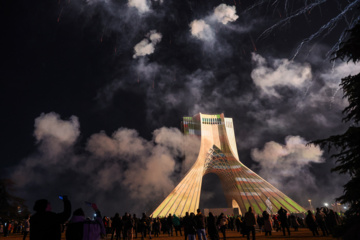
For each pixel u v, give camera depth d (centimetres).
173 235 2647
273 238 1669
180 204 6438
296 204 6391
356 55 862
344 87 963
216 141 7856
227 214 5897
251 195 6850
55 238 464
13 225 3478
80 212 593
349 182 847
